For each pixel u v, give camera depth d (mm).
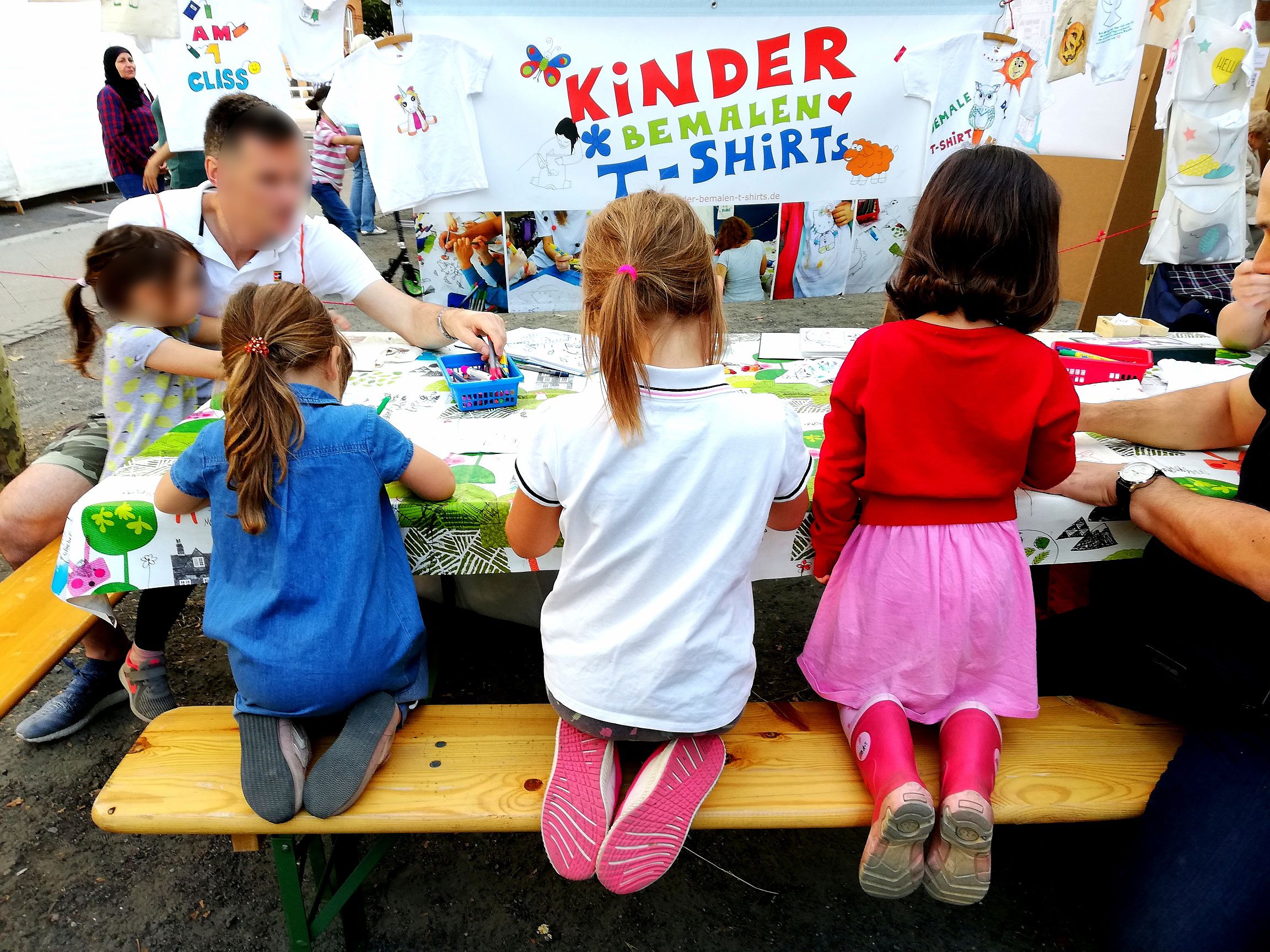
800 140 3023
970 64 3006
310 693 1453
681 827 1366
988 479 1421
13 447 3363
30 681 1693
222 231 2289
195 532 1595
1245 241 3549
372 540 1516
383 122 2824
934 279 1329
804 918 1897
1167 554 1660
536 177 2984
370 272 2510
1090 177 5258
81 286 1973
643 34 2805
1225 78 3244
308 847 1688
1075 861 2045
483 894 1938
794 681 2584
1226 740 1519
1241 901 1410
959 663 1506
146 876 1971
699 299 1245
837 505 1498
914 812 1325
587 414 1294
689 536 1310
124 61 5469
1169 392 1964
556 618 1443
